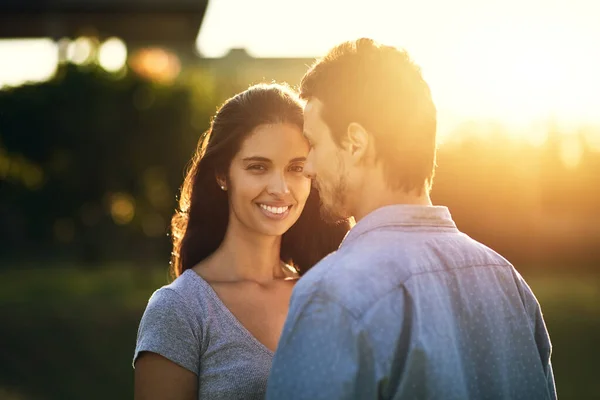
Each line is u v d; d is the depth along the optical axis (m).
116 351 10.93
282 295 3.25
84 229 16.92
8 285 15.66
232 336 3.03
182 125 16.14
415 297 2.33
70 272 17.11
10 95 16.11
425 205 2.50
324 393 2.25
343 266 2.36
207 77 17.03
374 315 2.28
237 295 3.15
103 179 16.23
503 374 2.42
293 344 2.32
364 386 2.27
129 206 17.00
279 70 17.11
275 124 3.12
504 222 18.36
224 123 3.18
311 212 3.48
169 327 2.97
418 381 2.28
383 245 2.40
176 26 18.69
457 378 2.32
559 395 9.41
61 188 16.30
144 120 16.09
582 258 18.91
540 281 17.39
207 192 3.32
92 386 9.37
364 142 2.43
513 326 2.50
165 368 2.95
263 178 3.13
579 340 12.02
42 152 16.19
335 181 2.48
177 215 3.55
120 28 18.42
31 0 17.50
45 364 10.29
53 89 16.03
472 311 2.42
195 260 3.37
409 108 2.43
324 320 2.29
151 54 17.77
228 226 3.26
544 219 18.83
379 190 2.47
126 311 13.20
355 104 2.43
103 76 16.19
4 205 17.83
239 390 2.97
